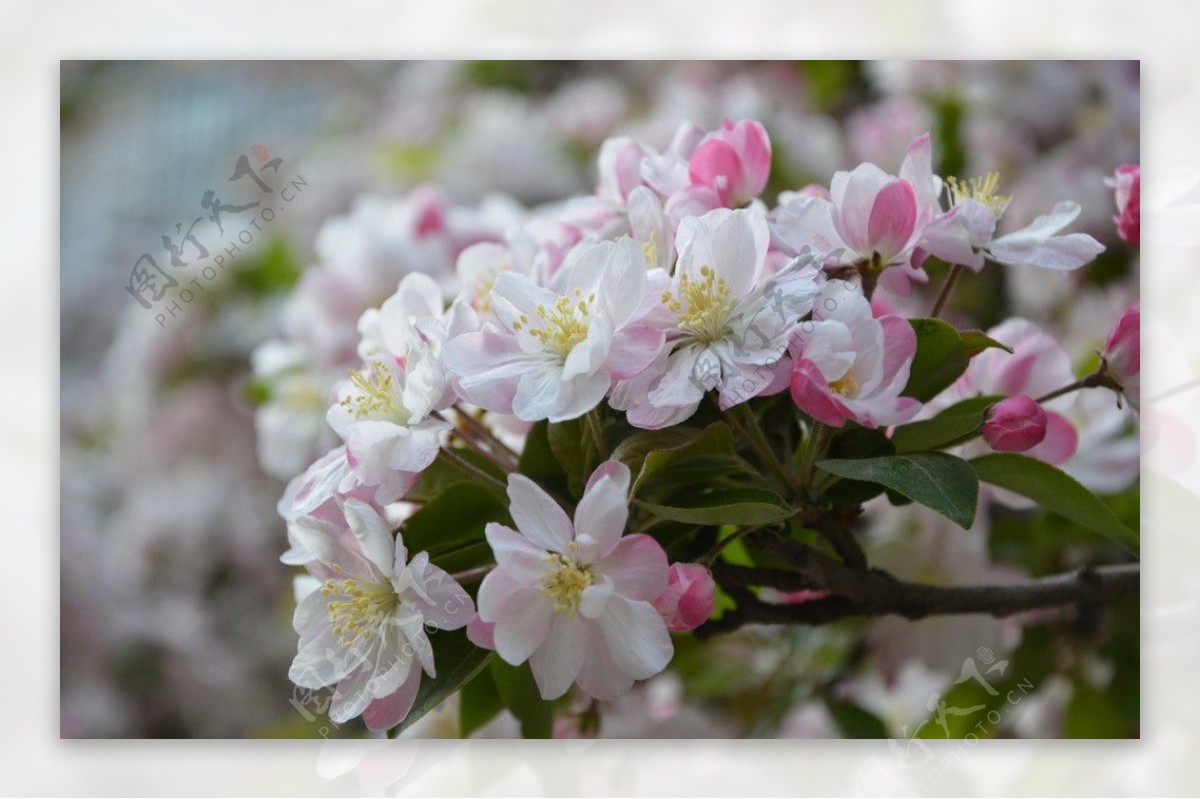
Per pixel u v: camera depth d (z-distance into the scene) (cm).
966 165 98
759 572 72
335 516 67
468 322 68
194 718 105
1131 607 81
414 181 120
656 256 69
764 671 86
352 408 69
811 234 68
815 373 65
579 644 66
